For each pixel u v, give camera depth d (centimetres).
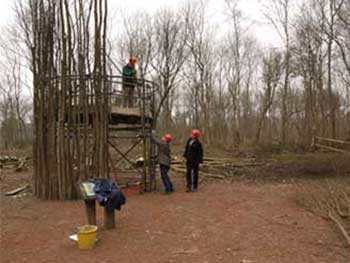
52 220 1085
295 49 3812
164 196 1402
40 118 1407
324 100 3838
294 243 849
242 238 891
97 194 959
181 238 901
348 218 1030
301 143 3297
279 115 4981
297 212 1120
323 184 1599
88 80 1395
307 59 3722
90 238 841
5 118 5166
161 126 4609
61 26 1388
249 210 1155
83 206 1254
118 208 984
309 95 3697
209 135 4422
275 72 4275
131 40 4619
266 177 1855
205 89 4738
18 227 1021
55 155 1381
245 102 5053
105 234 938
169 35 4650
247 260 756
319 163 2094
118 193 978
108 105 1425
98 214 1134
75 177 1380
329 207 1133
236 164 2242
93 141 1398
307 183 1652
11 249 850
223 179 1809
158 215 1116
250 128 4975
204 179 1803
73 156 1381
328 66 3947
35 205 1291
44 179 1391
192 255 790
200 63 4684
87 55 1405
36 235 948
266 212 1127
